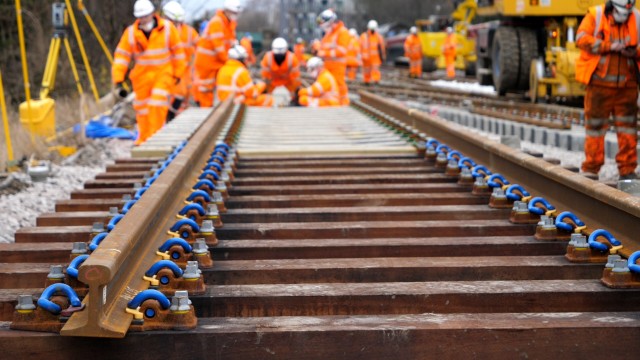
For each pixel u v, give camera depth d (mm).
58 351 2850
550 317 3160
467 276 3811
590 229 4379
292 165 7172
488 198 5516
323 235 4621
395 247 4254
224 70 14156
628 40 8164
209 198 4910
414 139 8289
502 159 6141
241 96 14062
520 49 17375
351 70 30734
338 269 3787
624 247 3963
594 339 2984
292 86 16500
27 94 11680
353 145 8258
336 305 3383
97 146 12703
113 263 2752
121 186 6504
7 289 3664
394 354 2959
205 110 12734
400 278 3805
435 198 5504
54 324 2916
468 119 15445
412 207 5234
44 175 9219
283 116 12008
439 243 4285
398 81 30672
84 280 2674
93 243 3793
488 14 20016
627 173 8516
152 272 3373
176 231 4141
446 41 30750
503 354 2971
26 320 2941
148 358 2887
